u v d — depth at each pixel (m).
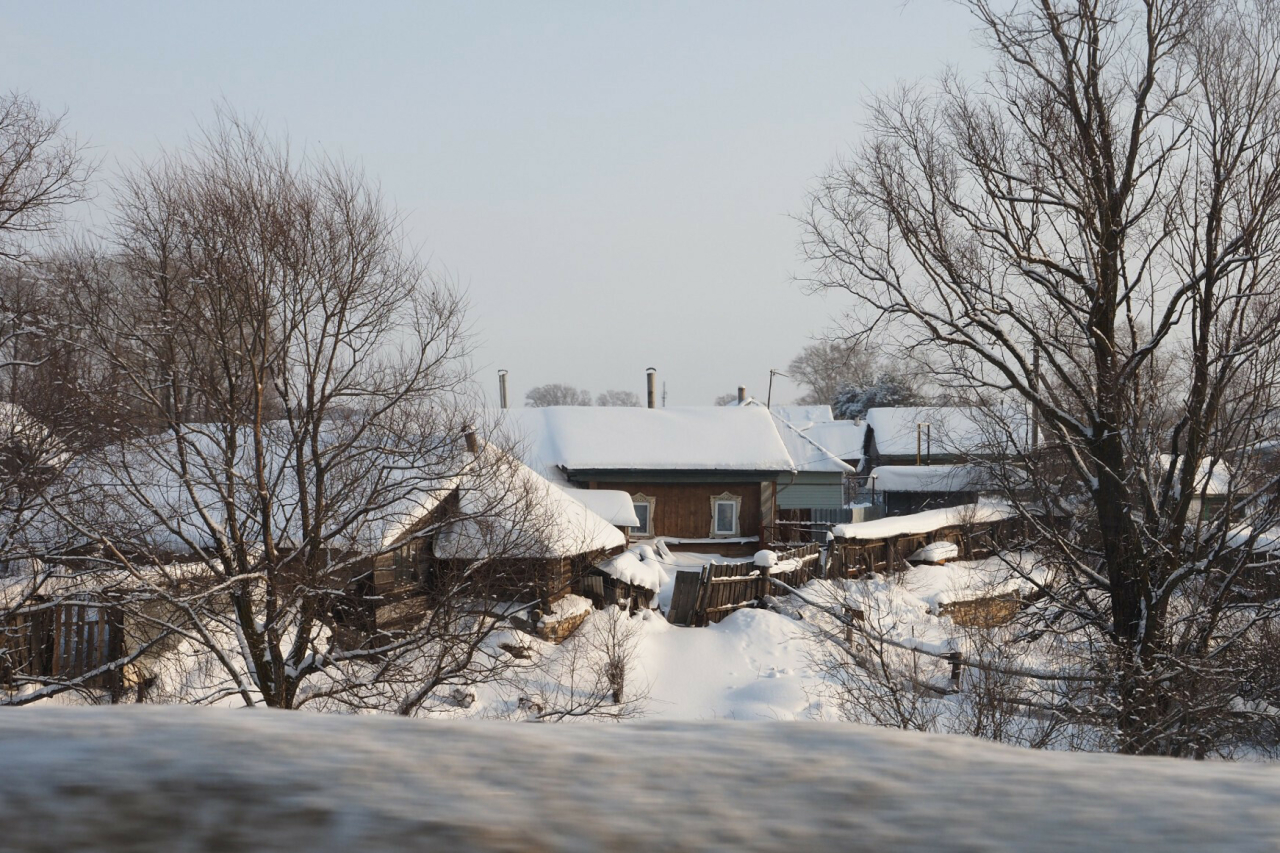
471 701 16.95
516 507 15.98
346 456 14.80
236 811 0.73
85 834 0.69
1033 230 15.70
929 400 24.12
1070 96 14.91
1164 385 16.00
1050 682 14.82
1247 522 15.42
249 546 14.51
